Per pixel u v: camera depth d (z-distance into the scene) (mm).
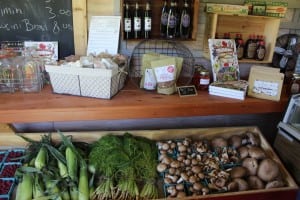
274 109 1594
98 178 1420
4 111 1290
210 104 1490
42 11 1622
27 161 1470
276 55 1927
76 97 1478
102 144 1509
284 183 1455
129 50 1782
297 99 1556
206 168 1493
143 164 1433
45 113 1326
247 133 1751
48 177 1348
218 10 1621
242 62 1815
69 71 1389
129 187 1354
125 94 1561
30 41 1661
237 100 1547
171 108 1451
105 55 1540
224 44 1694
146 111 1426
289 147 1563
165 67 1539
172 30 1656
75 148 1504
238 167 1505
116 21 1683
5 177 1400
